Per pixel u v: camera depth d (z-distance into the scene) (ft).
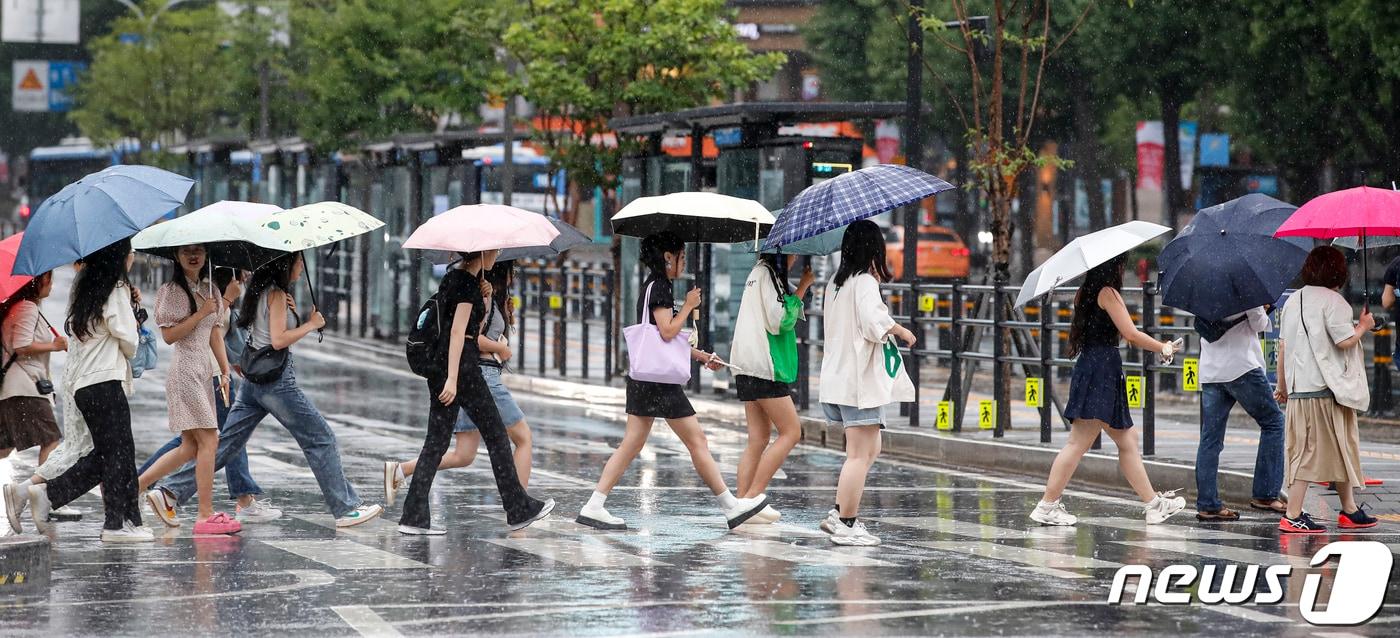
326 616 68.23
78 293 86.28
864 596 72.43
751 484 94.84
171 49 409.28
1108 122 376.07
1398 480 109.91
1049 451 120.37
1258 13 287.48
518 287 230.07
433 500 104.78
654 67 208.13
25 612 69.15
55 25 372.38
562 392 186.29
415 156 241.76
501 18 241.35
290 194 295.28
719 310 172.55
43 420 100.68
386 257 251.19
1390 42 260.21
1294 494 92.07
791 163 162.30
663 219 97.96
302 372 206.08
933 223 441.27
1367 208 91.45
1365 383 91.45
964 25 151.02
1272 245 93.50
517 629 65.46
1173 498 96.22
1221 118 347.77
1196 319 97.19
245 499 97.50
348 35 274.16
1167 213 345.51
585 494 108.17
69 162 562.66
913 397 87.20
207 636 64.44
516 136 232.12
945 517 98.53
